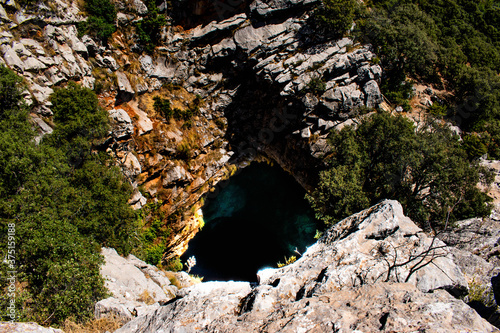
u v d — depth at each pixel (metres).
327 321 7.45
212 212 47.62
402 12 56.00
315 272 9.93
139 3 39.97
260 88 45.94
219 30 43.00
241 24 43.34
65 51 31.14
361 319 7.46
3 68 22.05
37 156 18.67
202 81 45.28
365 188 31.95
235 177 51.00
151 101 40.88
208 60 44.75
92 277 16.89
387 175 30.27
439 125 36.56
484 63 63.91
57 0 31.30
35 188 17.98
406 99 49.50
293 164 47.81
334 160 32.34
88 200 21.70
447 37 63.25
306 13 43.78
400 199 29.73
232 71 45.59
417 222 29.48
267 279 10.31
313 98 42.09
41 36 29.45
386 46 45.91
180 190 41.19
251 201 50.50
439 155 28.23
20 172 18.09
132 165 34.81
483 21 75.25
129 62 39.72
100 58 35.88
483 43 67.19
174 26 43.34
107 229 23.34
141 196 35.66
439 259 9.90
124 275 22.00
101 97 35.28
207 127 45.91
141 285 22.22
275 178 52.50
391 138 30.25
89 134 25.52
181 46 43.53
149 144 37.94
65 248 16.78
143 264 26.70
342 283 9.25
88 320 13.95
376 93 42.91
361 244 10.70
